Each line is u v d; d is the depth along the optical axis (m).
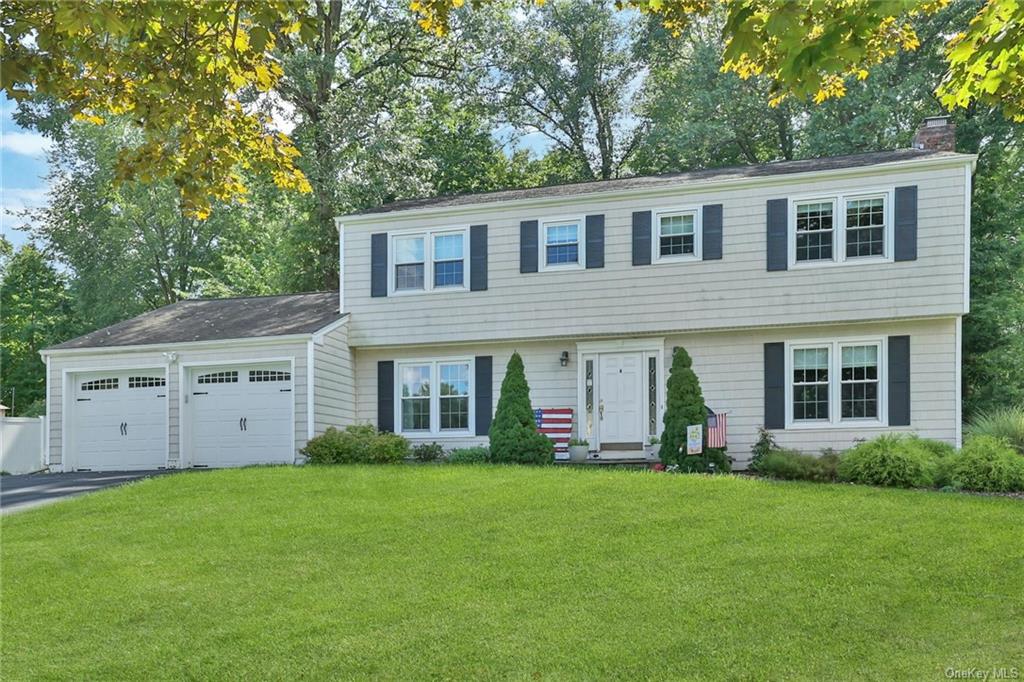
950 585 9.20
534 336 21.77
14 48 8.42
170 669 7.84
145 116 9.32
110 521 13.25
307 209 33.59
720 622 8.41
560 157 41.50
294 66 30.42
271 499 14.36
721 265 20.47
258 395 22.23
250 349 22.08
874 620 8.33
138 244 41.16
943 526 11.45
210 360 22.44
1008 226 29.56
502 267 22.14
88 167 40.69
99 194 40.59
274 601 9.46
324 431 21.72
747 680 7.20
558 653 7.86
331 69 31.77
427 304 22.67
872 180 19.58
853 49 6.36
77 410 23.50
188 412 22.72
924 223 19.20
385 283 23.06
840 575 9.59
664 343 21.12
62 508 14.44
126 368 22.98
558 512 12.74
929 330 19.41
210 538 12.04
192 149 9.55
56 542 12.12
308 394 21.50
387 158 31.67
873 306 19.39
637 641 8.05
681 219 20.92
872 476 15.67
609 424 21.30
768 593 9.11
